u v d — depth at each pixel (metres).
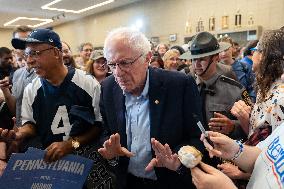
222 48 1.89
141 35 1.19
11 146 1.34
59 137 1.43
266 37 1.17
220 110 1.83
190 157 0.85
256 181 0.81
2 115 1.83
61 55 1.41
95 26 11.50
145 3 9.09
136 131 1.31
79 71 1.49
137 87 1.26
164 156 1.07
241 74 2.82
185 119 1.30
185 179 1.20
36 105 1.46
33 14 11.34
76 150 1.35
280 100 1.08
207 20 7.21
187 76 1.33
